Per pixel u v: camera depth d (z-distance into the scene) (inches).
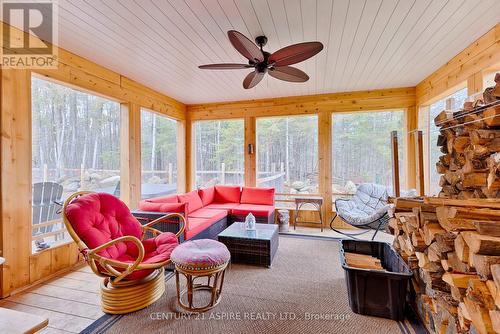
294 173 209.9
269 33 92.9
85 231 68.7
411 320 68.3
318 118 178.5
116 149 243.8
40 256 93.9
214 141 264.2
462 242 48.4
